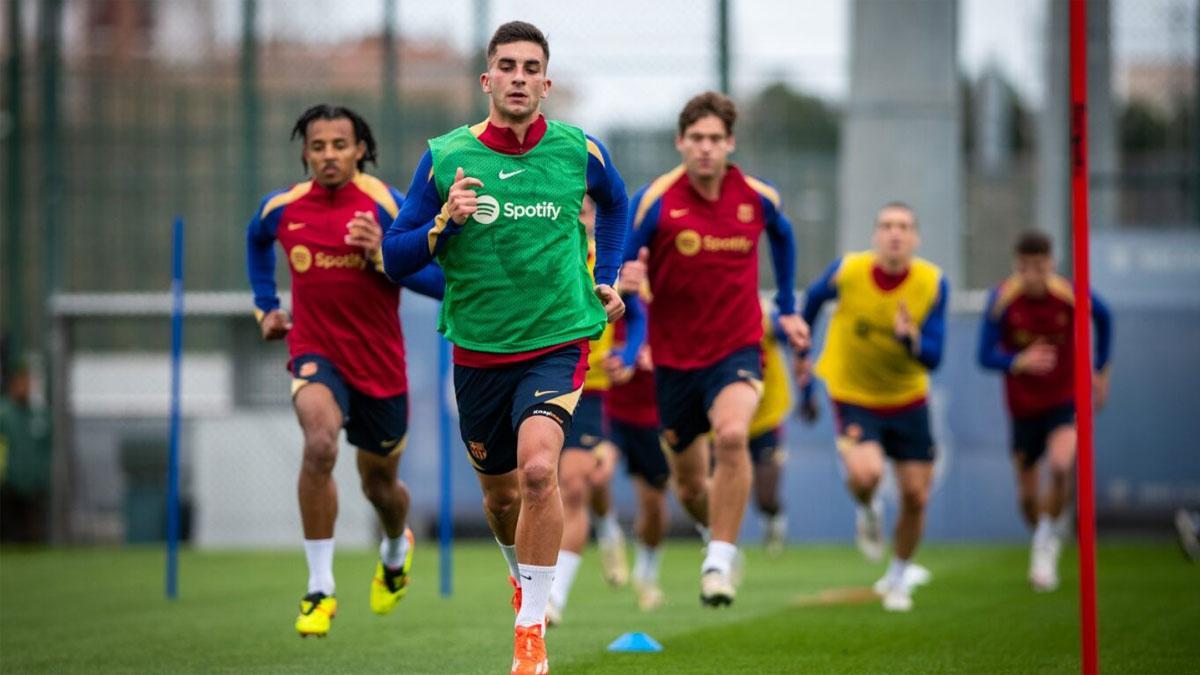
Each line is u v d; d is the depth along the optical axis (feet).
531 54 64.90
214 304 185.57
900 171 177.47
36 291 198.29
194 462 184.55
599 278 70.28
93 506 197.26
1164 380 172.96
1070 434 125.08
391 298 82.12
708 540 96.73
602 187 68.39
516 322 65.51
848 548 171.12
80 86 195.52
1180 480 172.65
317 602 77.61
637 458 108.68
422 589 123.75
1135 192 236.63
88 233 198.18
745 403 85.10
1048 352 121.90
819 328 175.42
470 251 65.57
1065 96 204.64
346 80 193.36
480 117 190.70
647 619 100.58
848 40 180.34
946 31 177.78
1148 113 233.55
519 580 68.28
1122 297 173.88
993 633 90.22
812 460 174.50
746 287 88.17
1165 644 84.48
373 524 180.24
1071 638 87.66
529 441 63.72
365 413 82.43
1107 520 174.19
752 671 73.26
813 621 97.91
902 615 101.76
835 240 207.21
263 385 190.39
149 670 76.84
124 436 198.39
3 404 184.14
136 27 195.72
